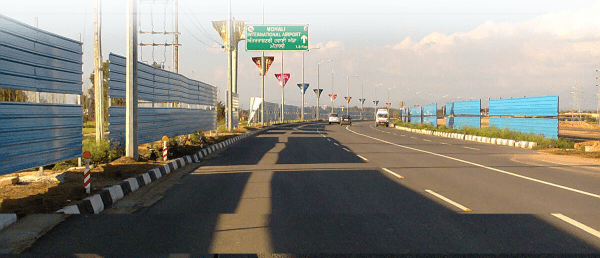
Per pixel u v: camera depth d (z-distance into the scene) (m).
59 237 6.96
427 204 9.60
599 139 34.91
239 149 25.64
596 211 8.86
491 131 34.81
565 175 14.56
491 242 6.66
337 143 30.59
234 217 8.38
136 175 12.81
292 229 7.47
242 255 6.11
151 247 6.46
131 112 16.09
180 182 13.04
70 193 9.99
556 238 6.88
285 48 37.38
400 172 15.26
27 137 10.63
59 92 12.09
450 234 7.12
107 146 16.22
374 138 37.25
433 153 23.00
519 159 20.16
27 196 9.83
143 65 18.95
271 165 17.47
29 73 10.65
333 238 6.91
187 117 26.86
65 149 12.49
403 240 6.79
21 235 7.07
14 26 10.05
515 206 9.38
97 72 20.20
